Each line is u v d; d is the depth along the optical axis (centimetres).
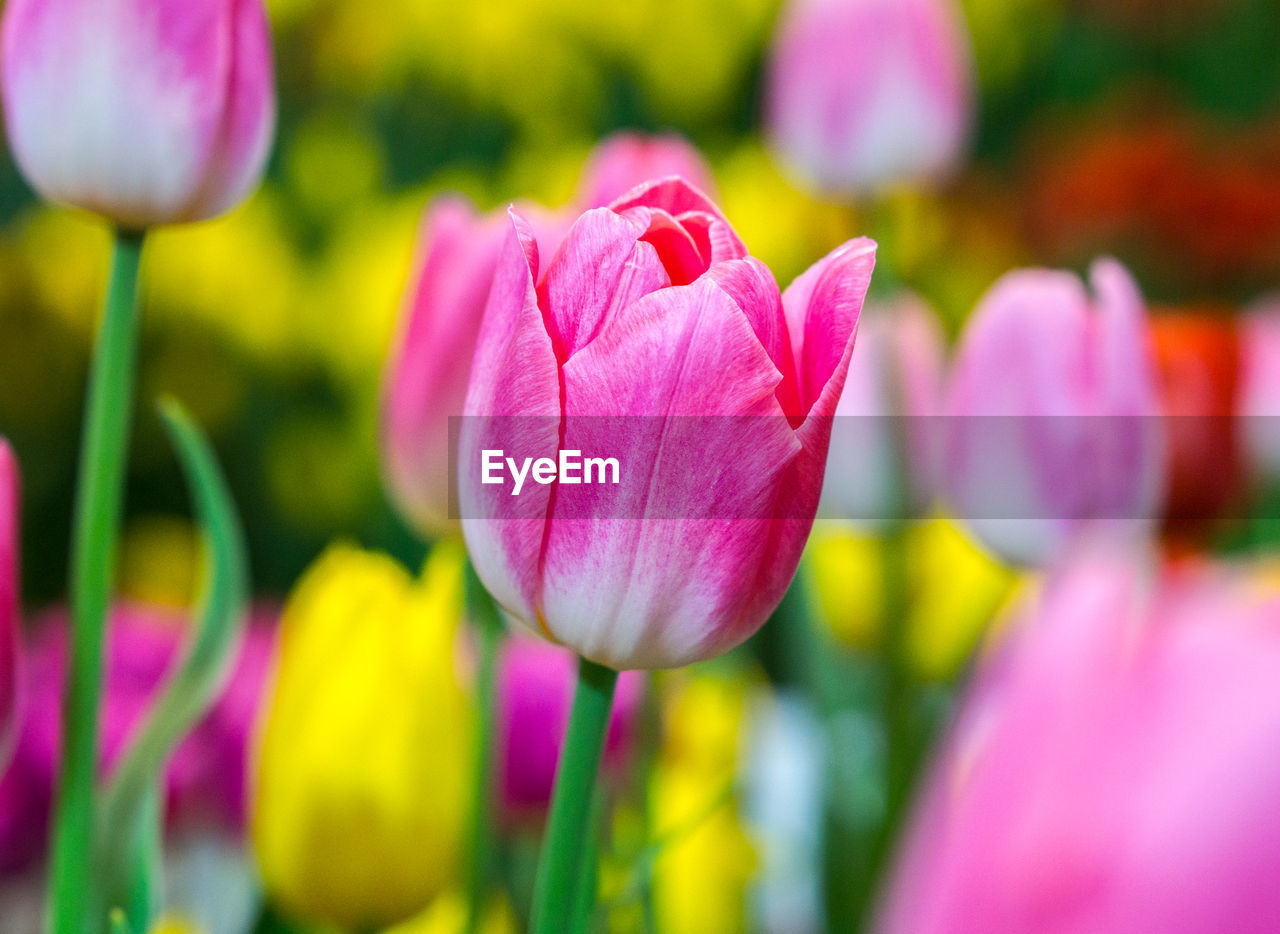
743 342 41
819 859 65
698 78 136
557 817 43
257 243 128
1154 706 18
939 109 70
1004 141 163
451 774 50
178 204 47
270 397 131
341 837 50
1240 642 17
